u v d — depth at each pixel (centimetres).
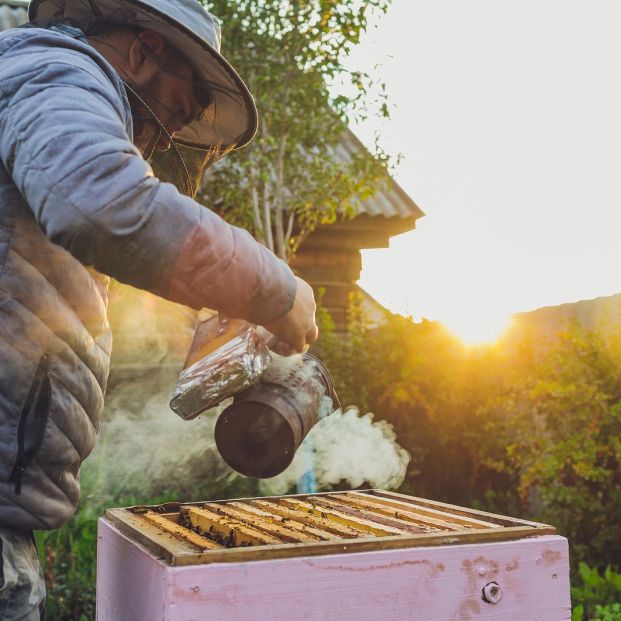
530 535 139
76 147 106
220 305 116
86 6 145
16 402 120
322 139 571
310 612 121
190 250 110
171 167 151
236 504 178
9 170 114
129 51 144
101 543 164
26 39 120
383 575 126
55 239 109
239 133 175
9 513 121
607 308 400
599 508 368
